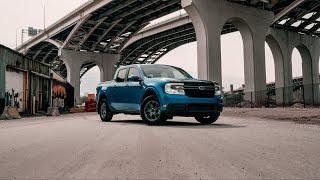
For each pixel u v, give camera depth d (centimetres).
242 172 323
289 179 293
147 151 462
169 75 1065
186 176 309
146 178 303
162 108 945
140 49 9150
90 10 5856
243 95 4350
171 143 545
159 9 5619
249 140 581
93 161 392
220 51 4038
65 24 6812
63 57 7344
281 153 438
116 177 308
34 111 3047
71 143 567
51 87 3672
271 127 885
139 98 1038
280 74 5344
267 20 4666
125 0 5325
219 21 4081
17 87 2617
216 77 3956
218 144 529
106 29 6762
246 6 4425
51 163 386
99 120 1377
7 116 1977
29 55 9794
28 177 315
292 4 4494
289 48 5462
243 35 4578
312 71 5847
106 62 7825
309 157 407
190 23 6662
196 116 1002
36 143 576
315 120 1298
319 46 5981
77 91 7394
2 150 499
